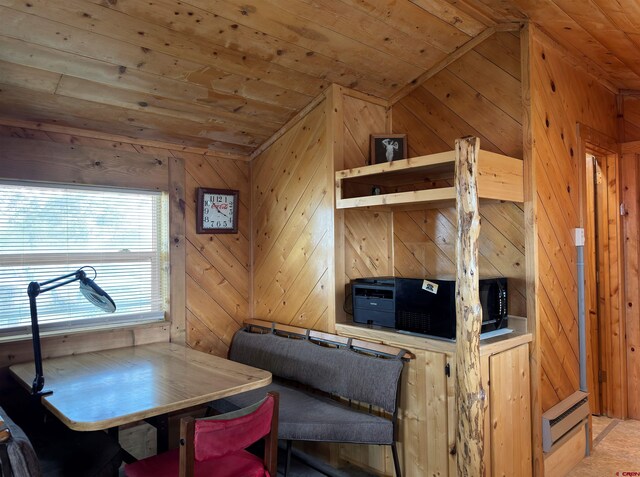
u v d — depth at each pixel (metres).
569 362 3.07
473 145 2.24
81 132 2.89
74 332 2.84
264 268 3.62
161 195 3.29
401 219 3.38
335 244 3.03
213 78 2.75
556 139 2.92
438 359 2.44
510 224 2.75
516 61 2.72
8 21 2.06
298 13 2.43
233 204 3.61
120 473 2.91
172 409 1.97
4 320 2.65
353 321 3.03
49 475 1.91
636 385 3.73
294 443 3.23
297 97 3.14
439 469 2.44
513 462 2.52
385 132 3.38
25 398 2.62
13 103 2.53
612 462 3.06
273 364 3.16
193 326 3.38
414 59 3.01
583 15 2.51
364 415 2.60
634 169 3.69
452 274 3.07
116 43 2.34
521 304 2.71
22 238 2.71
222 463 1.98
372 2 2.46
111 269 3.06
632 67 3.27
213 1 2.24
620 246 3.74
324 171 3.12
